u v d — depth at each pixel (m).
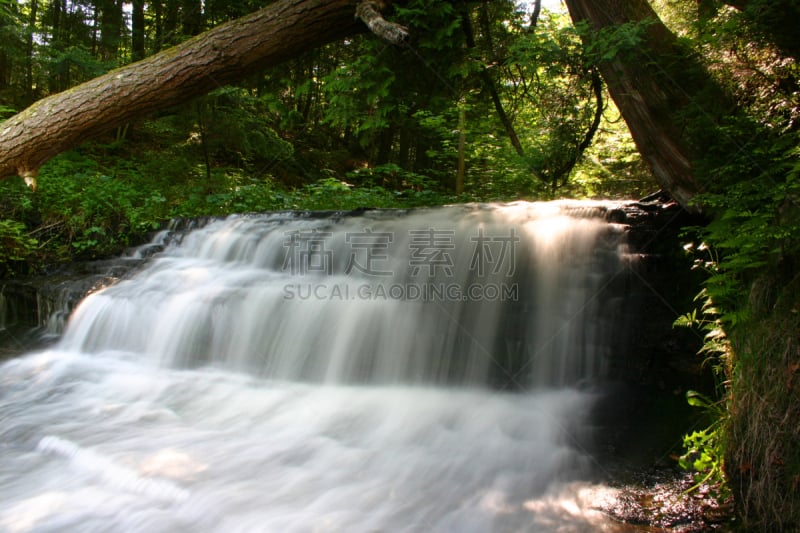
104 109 5.31
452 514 2.83
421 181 9.88
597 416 3.72
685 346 3.92
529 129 8.70
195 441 3.62
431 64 5.84
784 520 2.41
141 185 8.95
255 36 5.35
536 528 2.66
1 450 3.53
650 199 5.05
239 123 9.73
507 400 4.13
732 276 3.15
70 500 2.98
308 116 14.53
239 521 2.79
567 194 8.67
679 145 4.17
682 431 3.35
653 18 4.43
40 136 5.21
